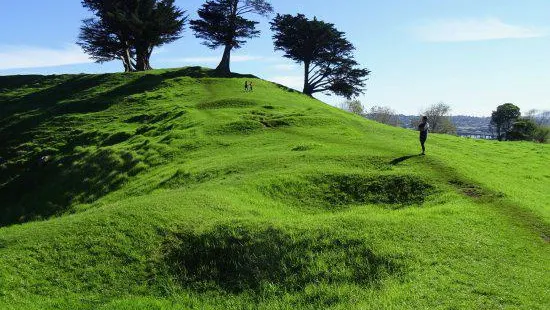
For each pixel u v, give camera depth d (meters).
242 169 27.34
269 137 36.59
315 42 75.31
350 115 54.38
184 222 18.38
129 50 84.56
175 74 73.44
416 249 15.41
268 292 14.54
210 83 66.88
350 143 33.38
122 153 37.72
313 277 14.78
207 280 15.58
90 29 77.38
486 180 24.27
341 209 21.47
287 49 78.06
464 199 21.05
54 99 64.75
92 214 20.12
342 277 14.60
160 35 80.12
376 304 12.84
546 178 29.41
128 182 32.97
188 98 57.72
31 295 14.82
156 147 37.16
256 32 78.50
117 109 56.12
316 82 79.12
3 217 34.97
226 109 48.97
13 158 45.62
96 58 81.81
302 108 51.41
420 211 19.28
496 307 12.07
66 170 38.88
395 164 26.23
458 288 13.06
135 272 15.91
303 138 35.69
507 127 132.75
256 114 45.22
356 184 23.41
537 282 13.47
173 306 14.24
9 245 17.75
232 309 14.01
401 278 14.01
